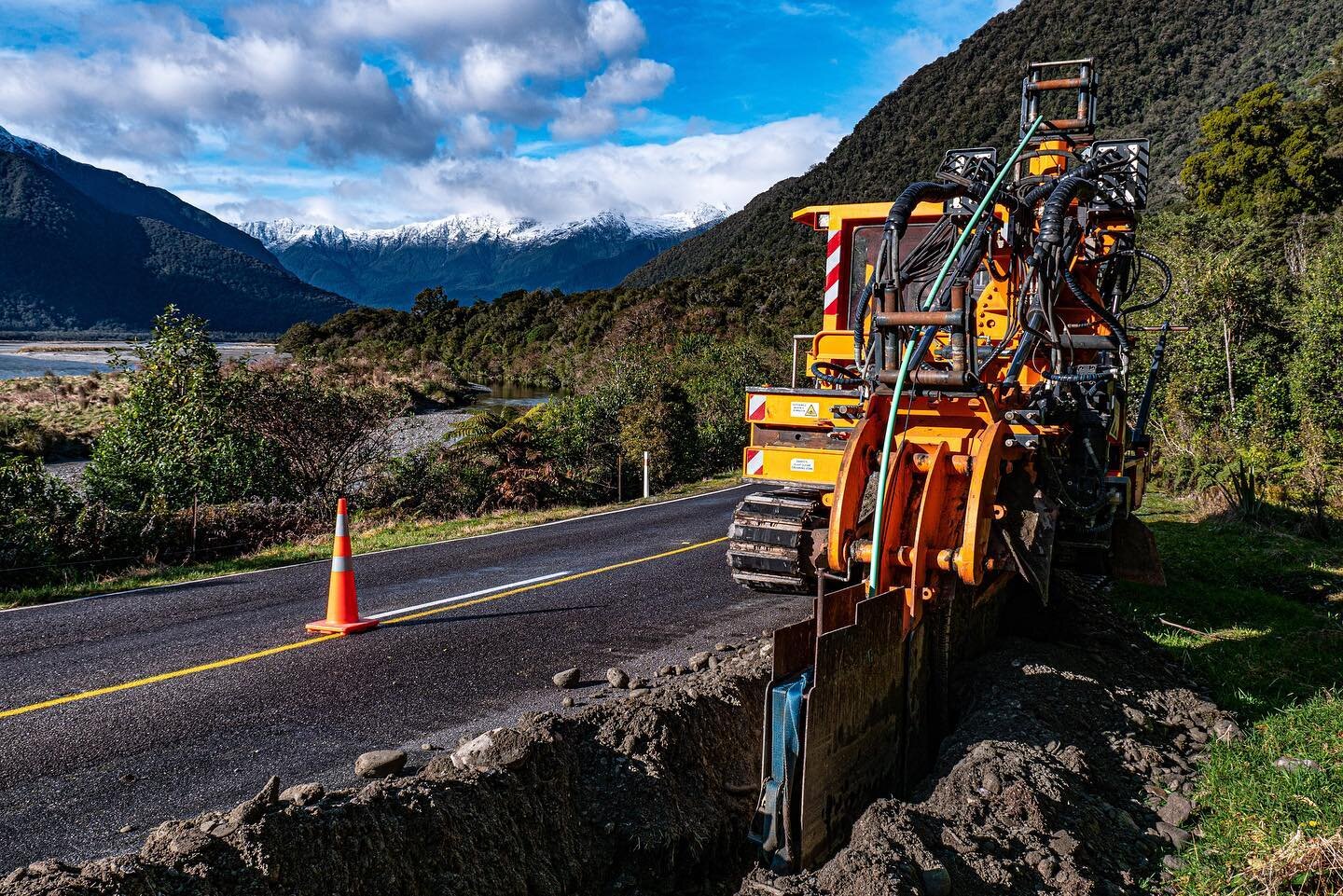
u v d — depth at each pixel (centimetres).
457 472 1683
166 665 610
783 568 613
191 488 1322
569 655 636
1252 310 1838
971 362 482
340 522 703
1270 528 1180
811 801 365
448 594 837
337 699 541
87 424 2870
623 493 2022
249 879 290
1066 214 586
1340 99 5062
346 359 6531
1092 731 481
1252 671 613
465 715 514
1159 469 1652
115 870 277
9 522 976
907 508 477
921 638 463
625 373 2359
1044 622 635
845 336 720
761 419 644
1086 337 614
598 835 390
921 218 701
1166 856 386
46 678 580
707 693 480
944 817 387
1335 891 341
